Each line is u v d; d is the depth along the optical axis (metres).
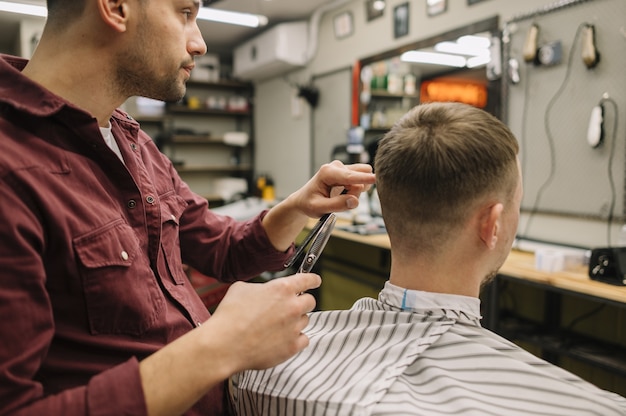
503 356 0.72
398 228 0.82
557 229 2.45
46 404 0.55
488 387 0.69
